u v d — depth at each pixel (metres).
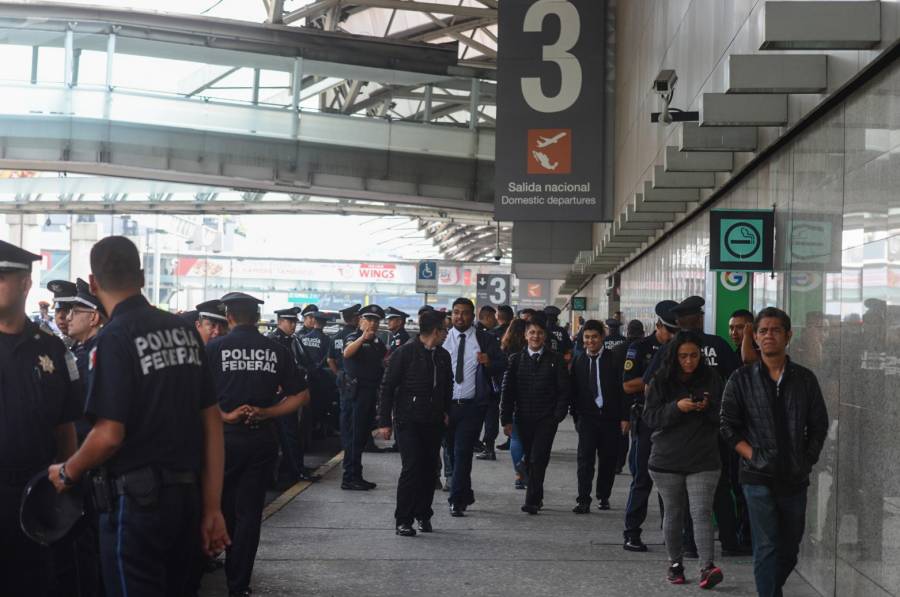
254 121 36.06
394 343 16.16
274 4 35.66
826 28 5.88
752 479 6.26
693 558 8.62
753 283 10.45
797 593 7.55
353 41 36.66
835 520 7.12
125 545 4.17
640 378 9.03
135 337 4.22
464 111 38.34
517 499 11.70
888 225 6.02
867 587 6.36
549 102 16.09
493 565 8.20
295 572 7.83
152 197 54.38
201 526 4.38
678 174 11.84
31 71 34.59
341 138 36.62
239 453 6.86
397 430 9.41
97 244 4.33
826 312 7.41
